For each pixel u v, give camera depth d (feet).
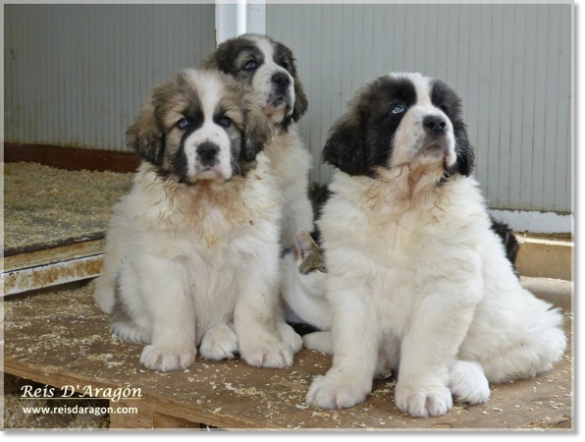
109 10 11.48
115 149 11.78
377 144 5.51
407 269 5.50
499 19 7.80
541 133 7.80
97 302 7.06
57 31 12.12
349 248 5.55
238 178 6.00
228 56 7.27
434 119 5.35
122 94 11.58
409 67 8.07
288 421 5.29
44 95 12.47
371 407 5.45
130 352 6.13
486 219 5.67
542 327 5.83
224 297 6.17
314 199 7.72
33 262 7.29
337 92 8.28
